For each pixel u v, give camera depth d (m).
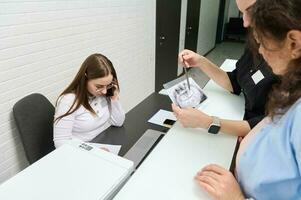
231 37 8.41
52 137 1.74
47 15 1.88
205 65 1.50
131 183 0.69
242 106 1.29
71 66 2.21
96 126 1.70
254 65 1.17
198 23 5.36
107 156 0.77
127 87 3.26
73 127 1.67
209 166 0.72
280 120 0.57
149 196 0.65
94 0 2.35
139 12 3.20
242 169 0.65
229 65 2.00
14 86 1.72
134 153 1.26
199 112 1.01
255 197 0.60
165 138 0.93
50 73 2.00
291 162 0.51
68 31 2.11
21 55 1.73
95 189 0.65
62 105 1.62
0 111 1.66
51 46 1.96
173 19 3.99
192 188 0.68
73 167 0.72
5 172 1.79
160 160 0.80
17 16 1.66
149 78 3.86
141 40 3.40
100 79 1.62
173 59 4.23
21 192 0.63
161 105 1.83
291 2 0.44
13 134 1.78
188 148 0.87
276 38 0.47
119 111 1.71
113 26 2.73
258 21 0.48
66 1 2.03
